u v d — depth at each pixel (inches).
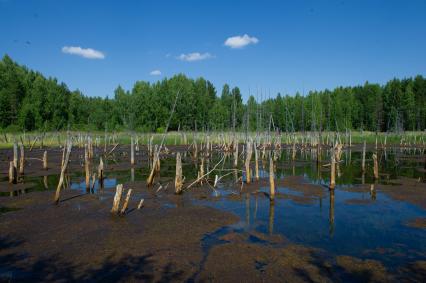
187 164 1616.6
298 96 4151.1
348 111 3895.2
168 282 420.8
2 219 677.9
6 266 466.0
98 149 2341.3
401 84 4362.7
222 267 461.7
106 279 428.8
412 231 609.9
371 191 939.3
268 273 444.5
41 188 995.9
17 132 2994.6
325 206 787.4
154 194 920.3
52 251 515.8
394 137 3179.1
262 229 620.7
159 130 3484.3
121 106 3585.1
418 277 432.8
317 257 494.9
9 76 3595.0
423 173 1293.1
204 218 687.1
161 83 4301.2
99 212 730.2
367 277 433.7
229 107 3661.4
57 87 3895.2
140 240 561.3
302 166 1533.0
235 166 1476.4
